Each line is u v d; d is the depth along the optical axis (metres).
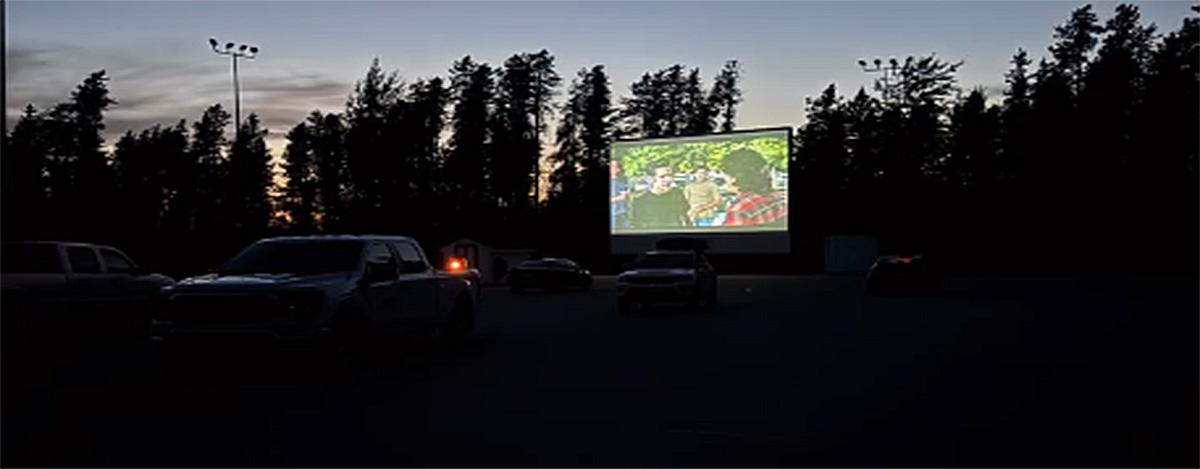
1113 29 78.94
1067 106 74.06
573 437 8.75
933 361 14.37
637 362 14.53
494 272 54.22
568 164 89.12
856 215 82.75
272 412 10.13
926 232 77.19
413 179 81.94
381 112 80.75
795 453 8.04
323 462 7.77
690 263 27.20
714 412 10.04
